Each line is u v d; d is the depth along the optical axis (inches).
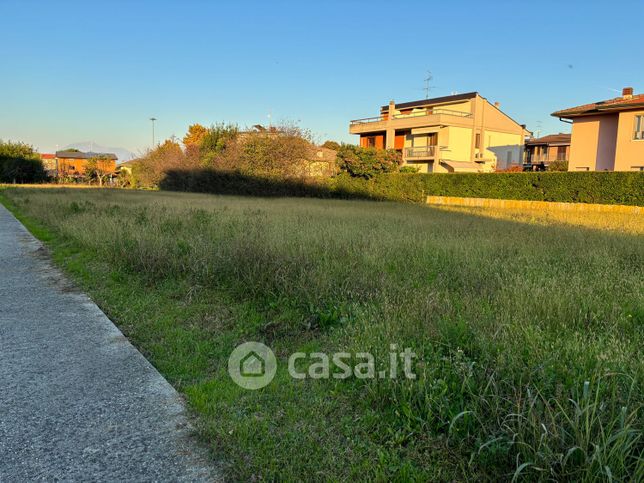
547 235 379.6
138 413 110.3
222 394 119.7
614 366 107.6
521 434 86.7
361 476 87.5
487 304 172.2
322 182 1261.1
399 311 160.9
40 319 182.4
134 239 295.6
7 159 2210.9
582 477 78.8
